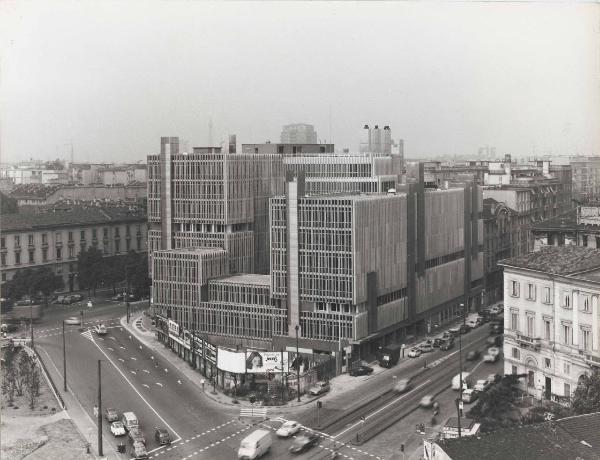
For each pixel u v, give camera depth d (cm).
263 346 18088
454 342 19062
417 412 13450
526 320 13950
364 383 15612
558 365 13250
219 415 13688
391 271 18338
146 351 18338
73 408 14175
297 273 17312
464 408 13462
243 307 18350
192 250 19888
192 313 19062
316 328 17188
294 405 14162
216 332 18762
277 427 13012
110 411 13600
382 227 17850
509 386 13150
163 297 19512
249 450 11475
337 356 16450
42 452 12006
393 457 11419
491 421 11819
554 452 8812
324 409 13912
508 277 14288
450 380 15400
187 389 15275
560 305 13175
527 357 13950
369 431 12619
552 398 13212
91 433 12875
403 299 19012
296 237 17250
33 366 15288
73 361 17350
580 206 17562
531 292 13825
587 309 12662
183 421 13388
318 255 17038
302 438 12350
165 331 18950
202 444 12256
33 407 14250
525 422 11194
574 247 14550
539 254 14375
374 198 17438
